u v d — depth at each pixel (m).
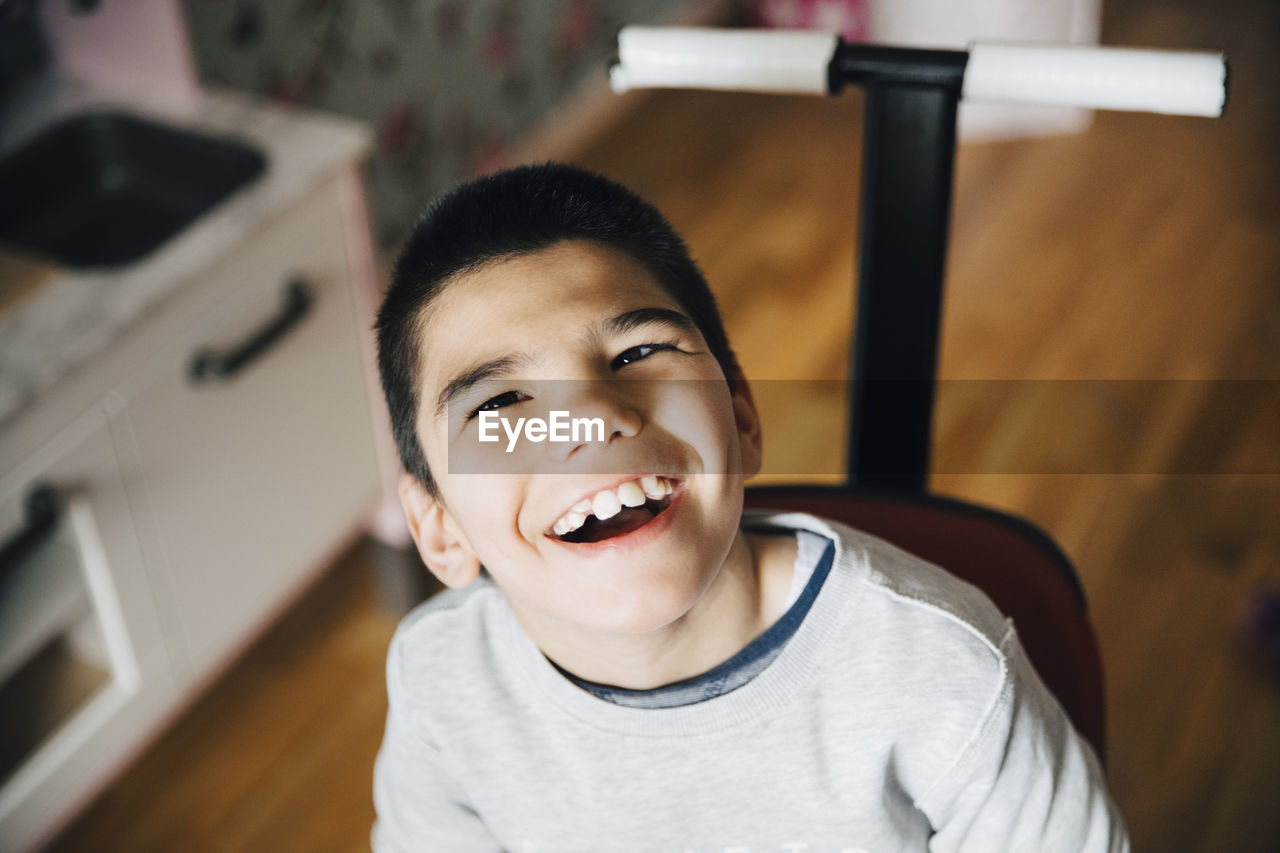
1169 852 1.60
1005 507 2.09
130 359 1.39
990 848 0.73
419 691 0.80
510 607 0.76
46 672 1.54
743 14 3.52
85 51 1.76
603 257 0.63
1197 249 2.67
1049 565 0.90
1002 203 2.82
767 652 0.72
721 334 0.73
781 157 3.02
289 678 1.89
